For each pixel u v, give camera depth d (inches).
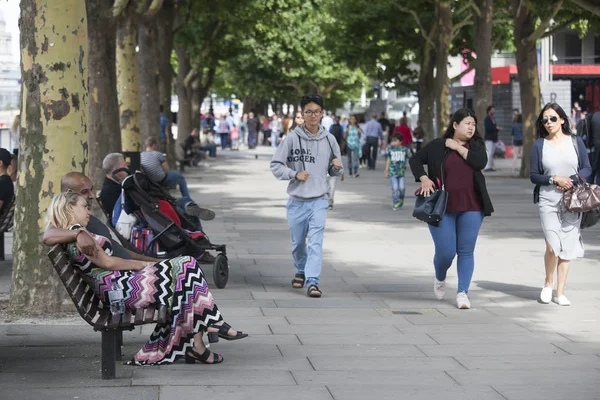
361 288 551.2
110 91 874.8
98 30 864.3
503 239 767.7
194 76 2069.4
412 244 748.6
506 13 2012.8
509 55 3228.3
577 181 479.8
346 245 741.3
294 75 3250.5
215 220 915.4
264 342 403.2
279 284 562.3
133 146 1104.2
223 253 548.1
